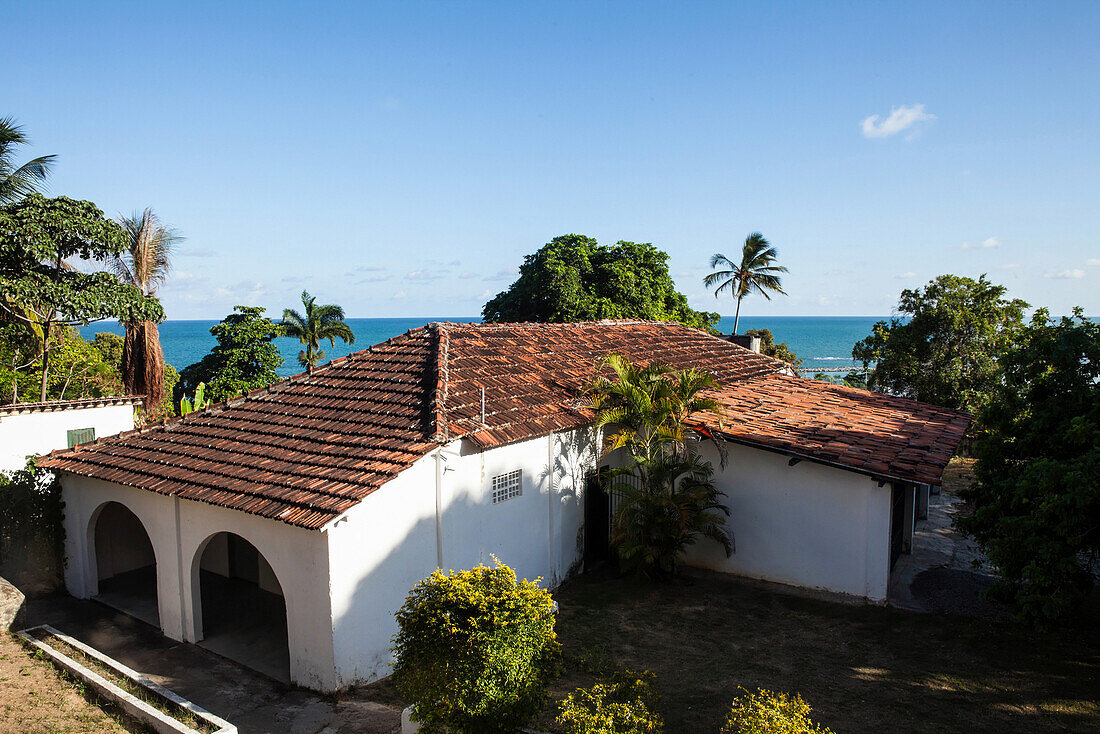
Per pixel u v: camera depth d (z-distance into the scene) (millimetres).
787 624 11930
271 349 39781
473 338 16547
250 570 14812
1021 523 9039
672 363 20031
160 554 12055
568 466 14367
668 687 9625
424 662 7316
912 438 14391
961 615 12055
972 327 24953
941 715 8695
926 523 17594
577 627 11875
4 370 28250
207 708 9422
